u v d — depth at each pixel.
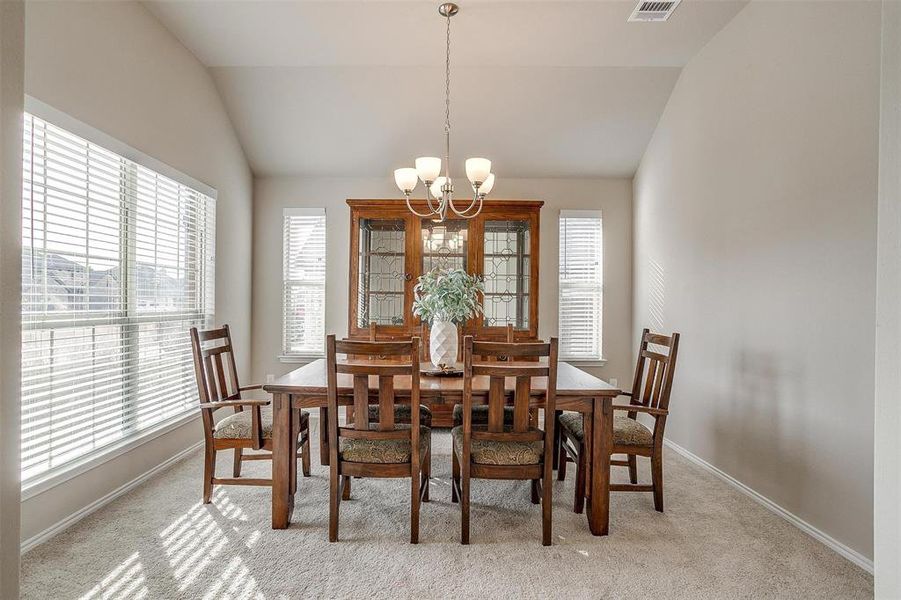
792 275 2.41
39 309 2.10
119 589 1.77
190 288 3.37
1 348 0.99
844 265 2.11
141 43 2.78
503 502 2.59
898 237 1.02
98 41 2.42
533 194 4.48
